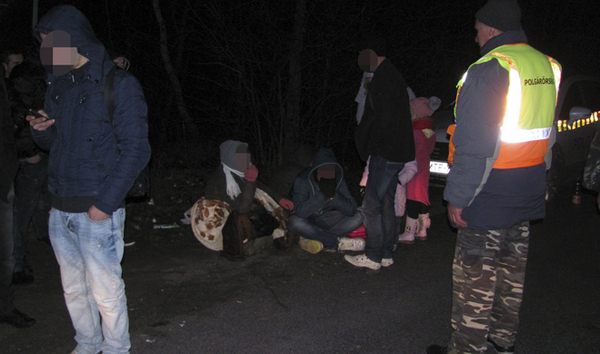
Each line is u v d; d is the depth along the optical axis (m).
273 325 3.48
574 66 8.37
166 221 5.64
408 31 7.54
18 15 7.04
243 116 7.26
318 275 4.36
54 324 3.41
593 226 5.78
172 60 8.57
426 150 5.07
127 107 2.50
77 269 2.75
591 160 3.14
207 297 3.90
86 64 2.50
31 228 5.16
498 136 2.53
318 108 7.06
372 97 4.07
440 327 3.50
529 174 2.69
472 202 2.73
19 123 3.45
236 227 4.58
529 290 4.10
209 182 4.70
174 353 3.12
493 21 2.65
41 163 3.88
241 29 6.71
